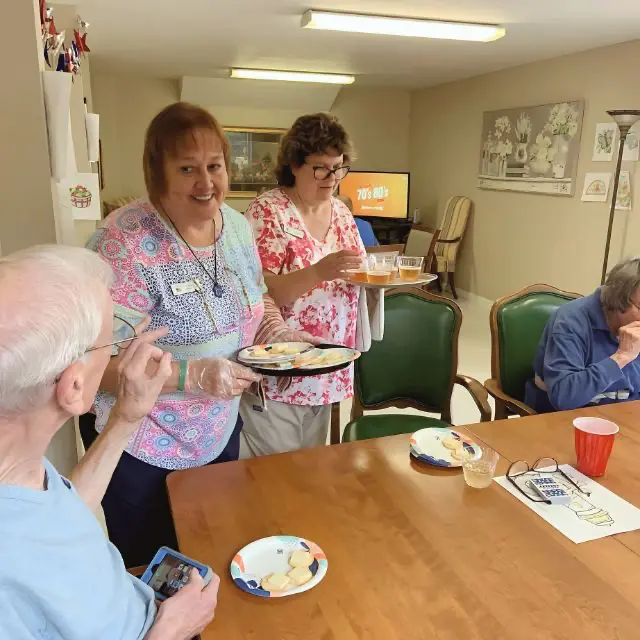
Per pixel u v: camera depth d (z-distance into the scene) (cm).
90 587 74
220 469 143
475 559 112
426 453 149
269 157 771
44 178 185
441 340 240
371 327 216
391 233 748
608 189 462
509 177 579
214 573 105
